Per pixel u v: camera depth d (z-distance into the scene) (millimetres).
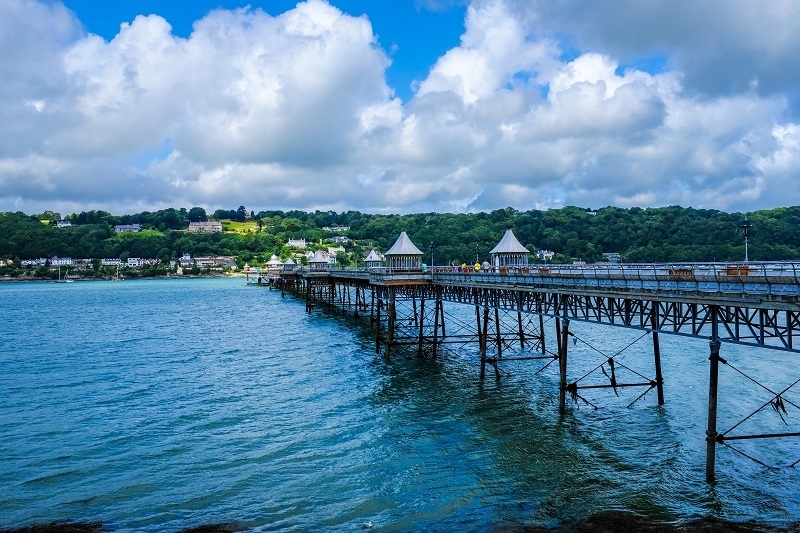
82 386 44531
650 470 25391
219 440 31125
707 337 24203
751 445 27922
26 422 34812
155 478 26156
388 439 30500
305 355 56406
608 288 29688
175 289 192625
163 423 34344
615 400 35656
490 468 26266
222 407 37656
